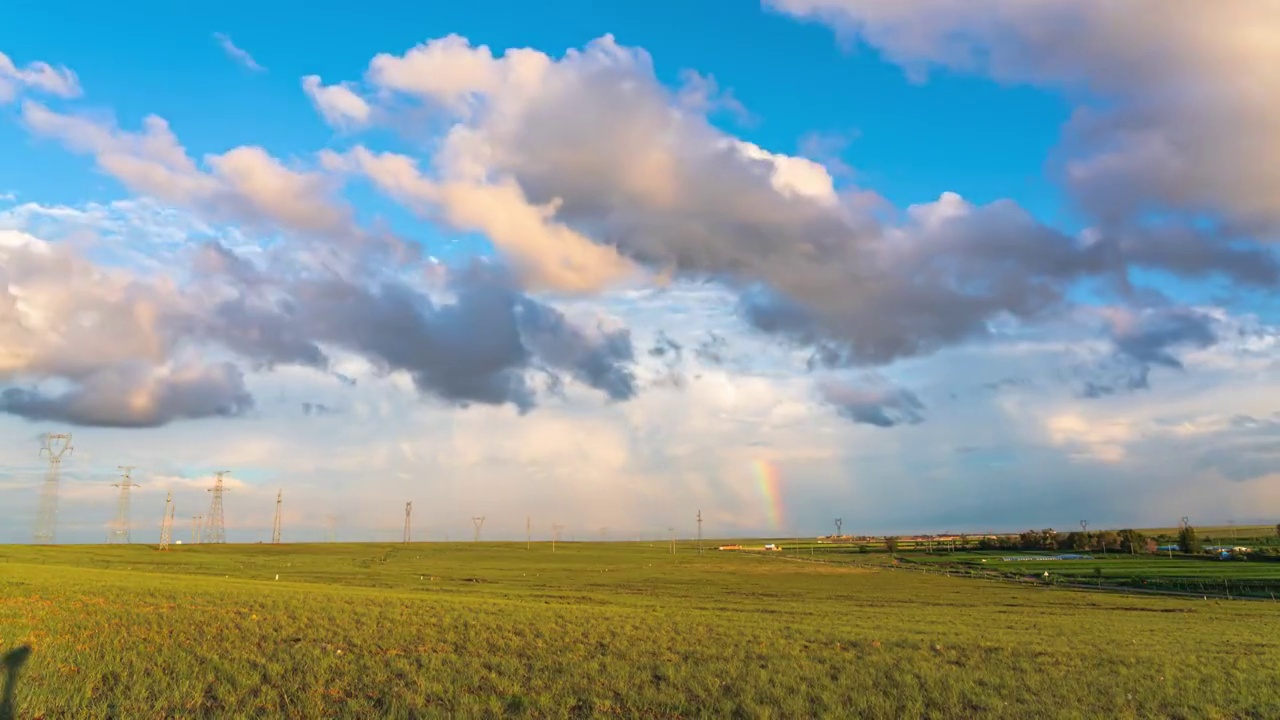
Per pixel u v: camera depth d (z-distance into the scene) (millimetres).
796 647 37219
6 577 62031
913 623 54656
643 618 49656
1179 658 36938
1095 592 113438
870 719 23906
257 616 41938
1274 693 28859
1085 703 26531
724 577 147875
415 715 22328
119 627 36406
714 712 24109
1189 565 176125
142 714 21328
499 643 35562
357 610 46969
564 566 189750
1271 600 100125
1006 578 149250
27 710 21281
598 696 25609
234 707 22375
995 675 30969
